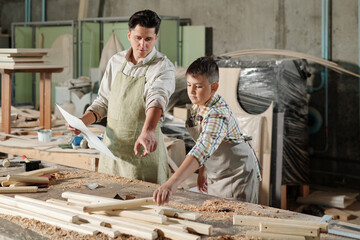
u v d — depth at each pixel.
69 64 7.01
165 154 2.73
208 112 2.03
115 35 6.28
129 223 1.69
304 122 4.70
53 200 1.97
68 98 6.36
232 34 5.95
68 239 1.62
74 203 1.94
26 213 1.84
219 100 2.10
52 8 7.56
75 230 1.68
